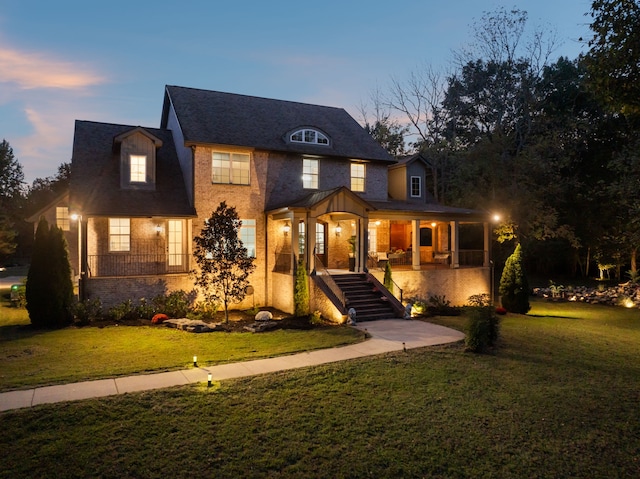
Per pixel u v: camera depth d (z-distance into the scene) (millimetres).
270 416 6723
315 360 9719
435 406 7340
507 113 34281
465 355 10500
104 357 9992
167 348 10930
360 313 15555
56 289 14102
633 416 7203
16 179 47344
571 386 8562
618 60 10930
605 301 22438
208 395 7426
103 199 17016
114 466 5242
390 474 5324
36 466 5184
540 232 27781
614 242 27609
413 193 23578
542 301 23594
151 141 18391
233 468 5305
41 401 6969
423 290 19734
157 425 6277
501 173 28578
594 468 5617
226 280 15672
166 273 17562
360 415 6891
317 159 20672
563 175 32625
